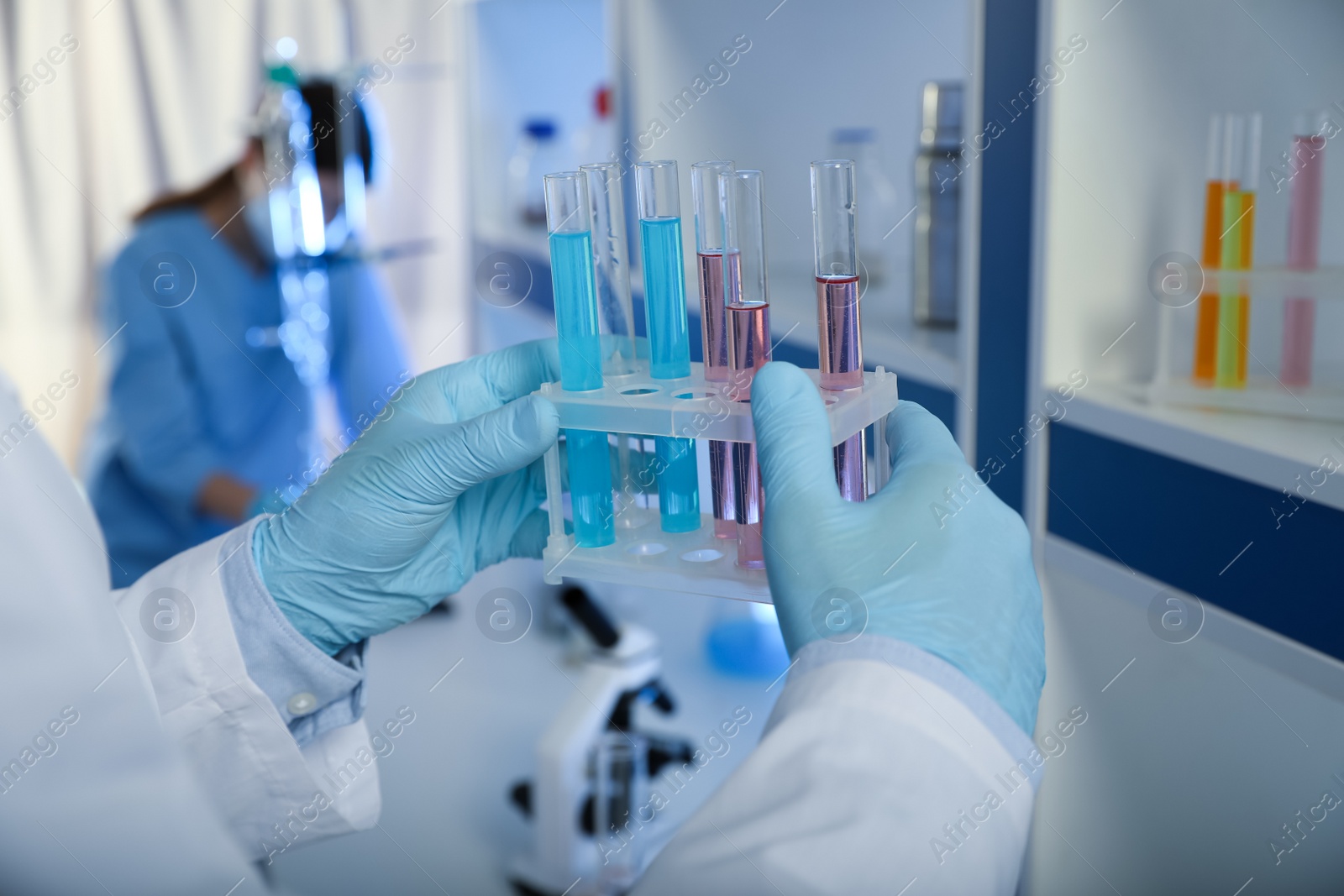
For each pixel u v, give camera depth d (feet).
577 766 4.19
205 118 9.57
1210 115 3.56
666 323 2.56
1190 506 3.18
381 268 9.30
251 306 7.47
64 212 9.55
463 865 4.20
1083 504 3.58
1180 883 3.95
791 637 2.04
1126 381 3.67
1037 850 3.89
